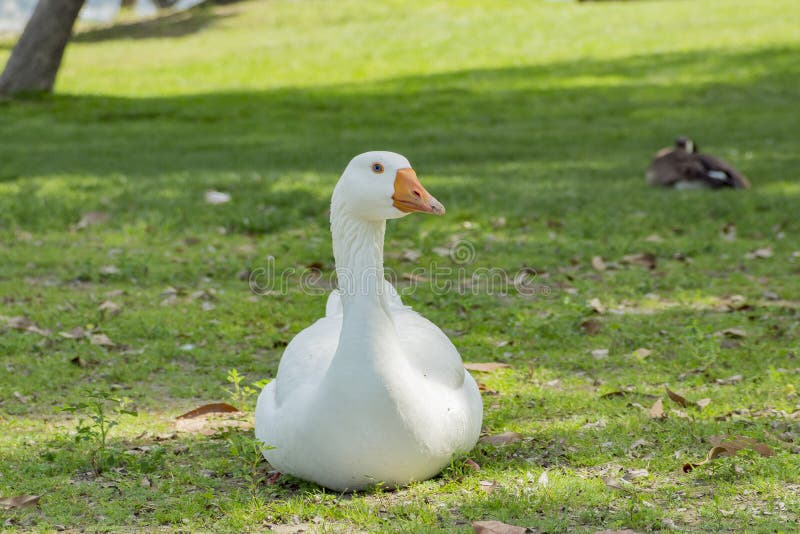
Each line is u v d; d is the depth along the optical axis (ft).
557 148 59.41
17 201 40.09
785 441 17.07
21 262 32.01
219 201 40.98
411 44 105.29
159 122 72.33
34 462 16.55
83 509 14.62
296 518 14.26
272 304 27.43
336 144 61.87
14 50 81.71
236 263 31.78
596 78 86.74
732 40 97.35
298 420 14.67
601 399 19.72
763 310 26.22
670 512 14.14
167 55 107.45
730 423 17.85
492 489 15.12
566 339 23.97
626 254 33.09
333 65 99.14
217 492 15.35
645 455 16.58
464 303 26.58
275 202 40.70
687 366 21.89
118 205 40.04
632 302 27.61
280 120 73.26
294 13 126.82
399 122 72.02
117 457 16.47
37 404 19.81
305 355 15.69
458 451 15.51
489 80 88.33
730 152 55.77
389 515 14.29
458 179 46.65
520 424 18.43
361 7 127.65
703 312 26.32
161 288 29.17
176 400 20.24
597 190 44.21
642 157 55.31
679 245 34.22
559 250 33.58
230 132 67.92
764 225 37.01
